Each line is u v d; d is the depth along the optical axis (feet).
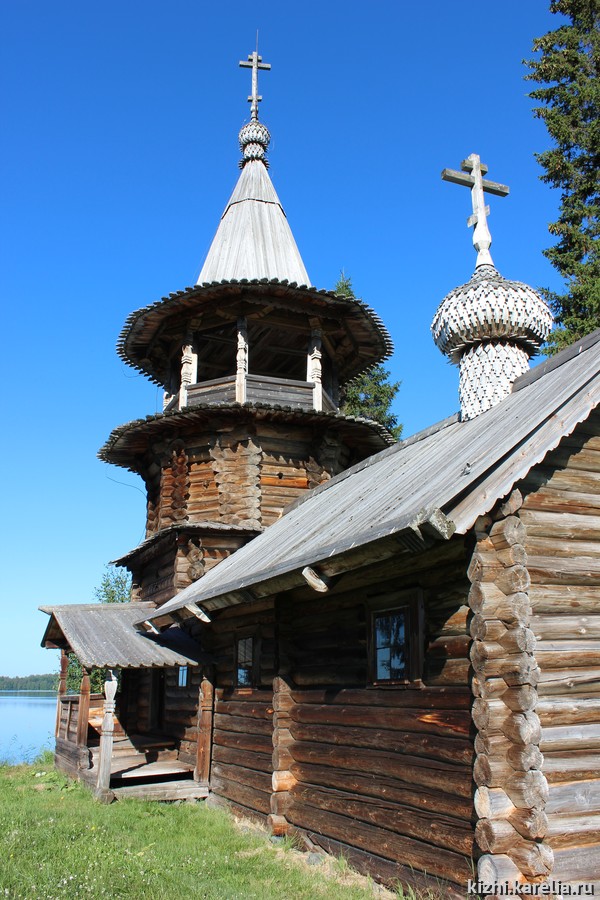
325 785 29.17
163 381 62.13
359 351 59.93
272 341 60.44
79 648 42.34
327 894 23.52
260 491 51.57
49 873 24.12
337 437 55.31
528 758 19.65
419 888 22.99
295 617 33.19
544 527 22.47
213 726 41.75
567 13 77.66
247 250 61.93
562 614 21.90
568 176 72.49
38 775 50.85
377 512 25.46
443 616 23.45
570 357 28.53
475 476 20.54
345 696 28.27
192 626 46.47
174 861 27.25
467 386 32.45
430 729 23.26
